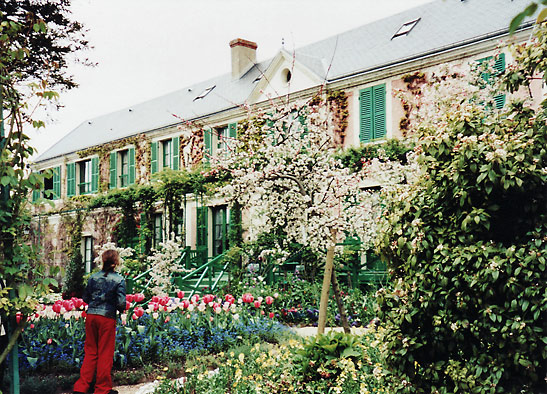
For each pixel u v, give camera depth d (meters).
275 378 5.38
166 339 7.60
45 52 11.20
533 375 3.46
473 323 3.68
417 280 3.98
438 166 4.11
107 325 5.87
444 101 8.30
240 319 8.78
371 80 14.87
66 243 23.22
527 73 4.63
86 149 24.91
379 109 14.63
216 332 8.02
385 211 4.56
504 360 3.58
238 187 8.80
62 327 7.45
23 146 4.47
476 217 3.65
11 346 4.30
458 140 3.95
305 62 16.56
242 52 21.95
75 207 22.84
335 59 16.94
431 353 3.98
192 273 13.31
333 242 7.95
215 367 7.05
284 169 8.57
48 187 28.05
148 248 18.95
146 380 6.58
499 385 3.66
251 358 6.30
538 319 3.46
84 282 18.61
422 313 3.95
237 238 15.60
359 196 10.03
